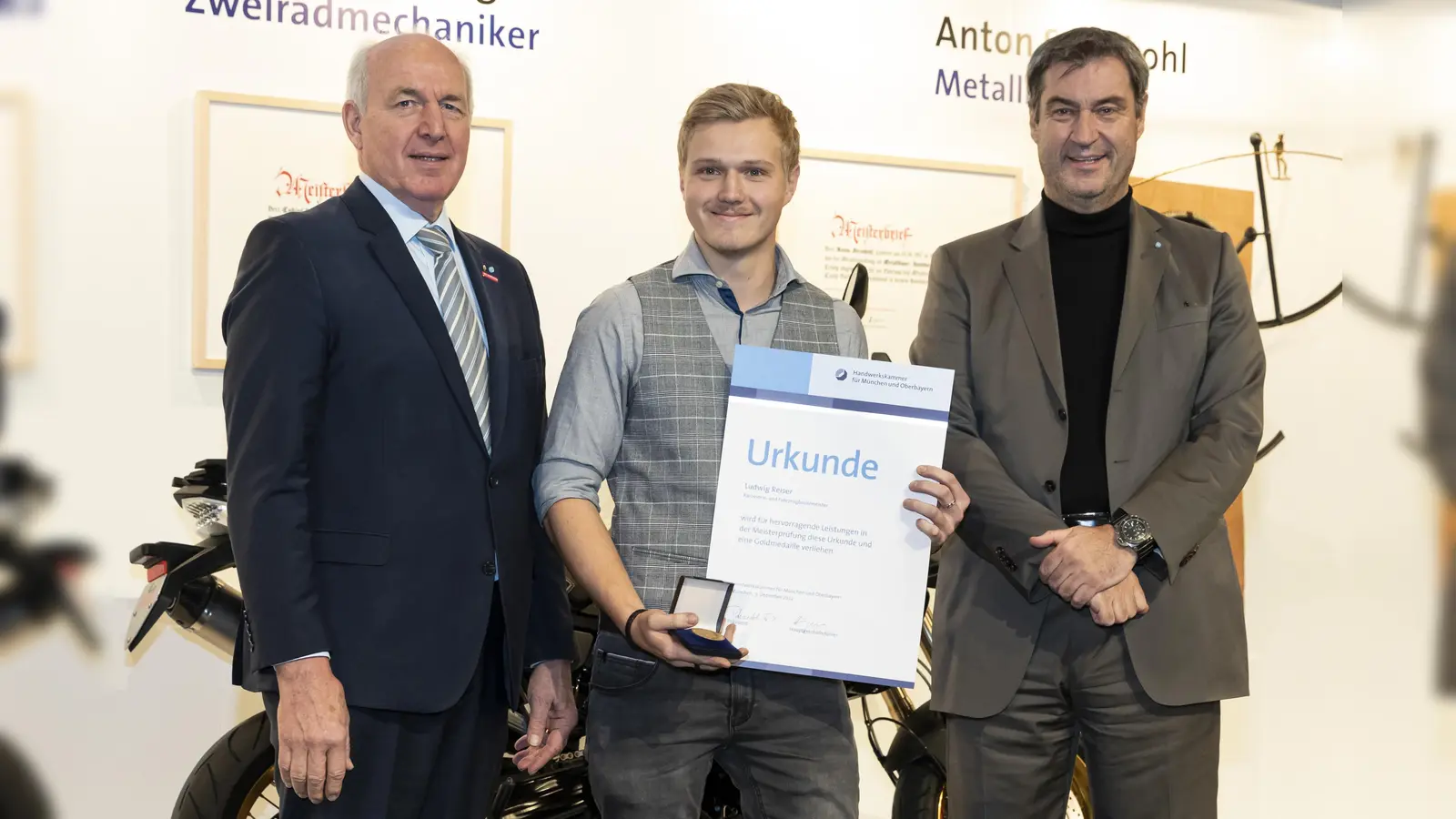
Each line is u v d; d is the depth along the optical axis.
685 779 1.84
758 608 1.83
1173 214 3.70
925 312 2.28
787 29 3.39
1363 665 3.85
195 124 2.90
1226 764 3.75
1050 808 2.17
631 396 1.90
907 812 2.82
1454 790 3.82
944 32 3.54
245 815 2.50
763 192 1.86
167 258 2.90
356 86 1.91
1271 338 3.78
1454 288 3.85
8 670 2.82
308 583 1.64
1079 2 3.66
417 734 1.75
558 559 2.03
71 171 2.83
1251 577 3.76
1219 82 3.75
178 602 2.40
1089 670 2.09
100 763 2.89
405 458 1.74
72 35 2.82
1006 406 2.13
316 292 1.71
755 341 1.92
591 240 3.23
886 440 1.87
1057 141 2.14
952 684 2.15
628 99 3.25
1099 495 2.10
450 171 1.88
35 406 2.82
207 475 2.38
